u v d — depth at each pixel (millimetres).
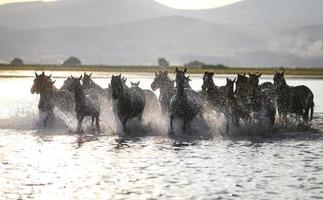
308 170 51875
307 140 70562
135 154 59625
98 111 77375
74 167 52594
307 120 83312
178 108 74250
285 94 82438
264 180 47781
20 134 74125
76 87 75250
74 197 42531
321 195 43281
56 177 48500
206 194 43281
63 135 73375
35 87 82125
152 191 44125
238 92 76750
